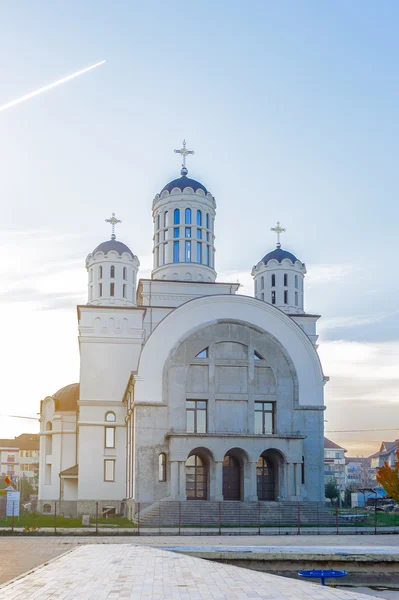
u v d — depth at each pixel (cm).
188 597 1911
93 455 7038
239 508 5650
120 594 1956
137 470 5834
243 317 6288
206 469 6031
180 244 7888
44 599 1867
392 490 5859
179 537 4278
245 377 6169
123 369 7231
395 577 2994
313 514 5653
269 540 4000
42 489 8088
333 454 18275
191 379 6100
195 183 8112
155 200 8181
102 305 7562
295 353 6297
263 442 5881
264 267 8462
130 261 8094
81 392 7156
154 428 5934
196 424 6047
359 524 5541
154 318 7500
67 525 5488
